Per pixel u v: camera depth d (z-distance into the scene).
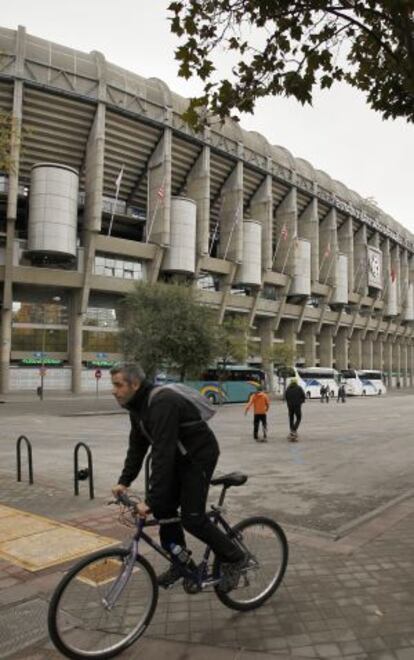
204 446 3.45
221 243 55.34
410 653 3.22
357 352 81.31
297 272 62.31
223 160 53.12
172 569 3.57
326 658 3.17
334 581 4.34
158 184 46.84
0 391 40.84
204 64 5.94
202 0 5.62
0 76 38.16
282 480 9.32
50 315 44.38
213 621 3.67
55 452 12.71
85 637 3.20
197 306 33.25
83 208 45.22
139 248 45.78
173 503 3.51
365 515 6.58
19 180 44.00
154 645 3.35
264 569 4.00
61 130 42.72
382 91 6.48
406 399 48.91
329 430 18.78
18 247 41.12
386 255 86.81
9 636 3.50
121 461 11.23
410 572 4.52
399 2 4.94
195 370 32.53
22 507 6.89
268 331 61.59
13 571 4.62
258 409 15.54
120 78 43.62
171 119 46.06
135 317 33.06
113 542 5.36
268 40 5.91
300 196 64.75
